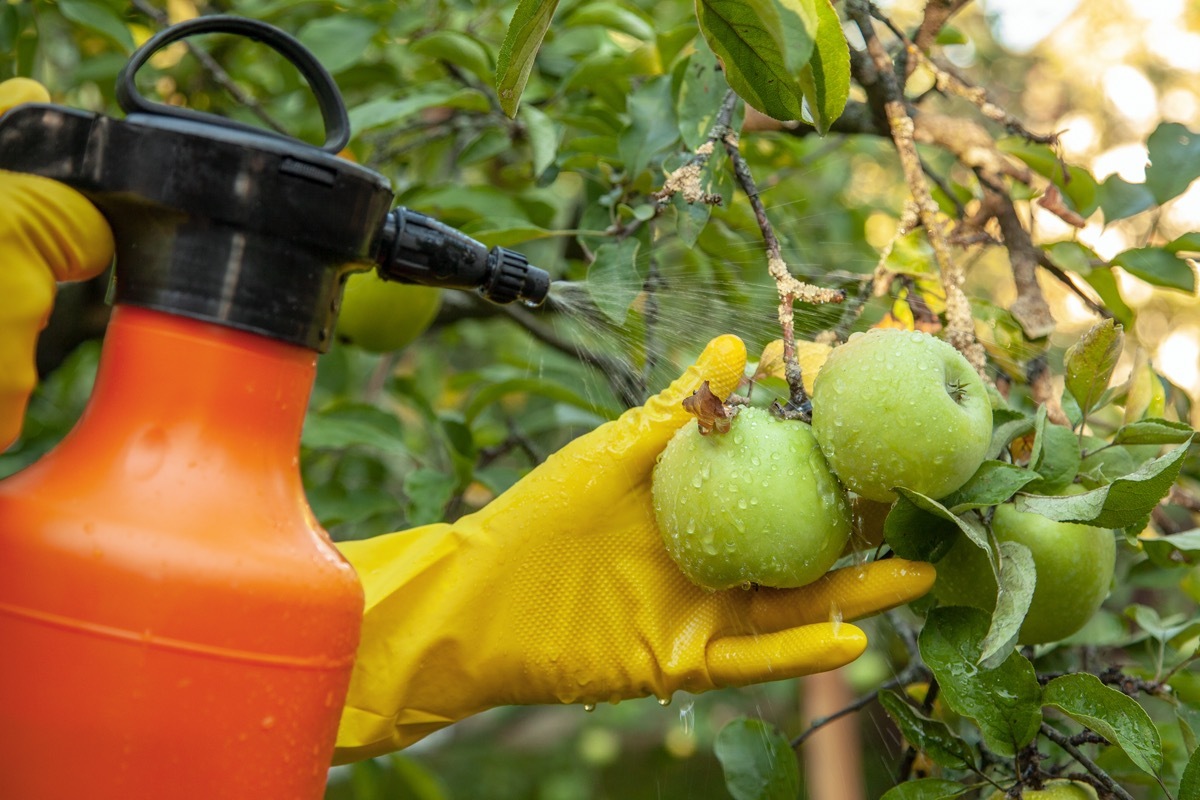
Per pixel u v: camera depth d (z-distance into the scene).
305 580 0.65
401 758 1.76
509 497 0.91
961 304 0.97
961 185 1.49
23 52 1.71
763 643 0.84
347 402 1.77
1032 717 0.88
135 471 0.63
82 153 0.64
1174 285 1.22
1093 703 0.86
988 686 0.88
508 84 0.81
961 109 2.87
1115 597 1.96
